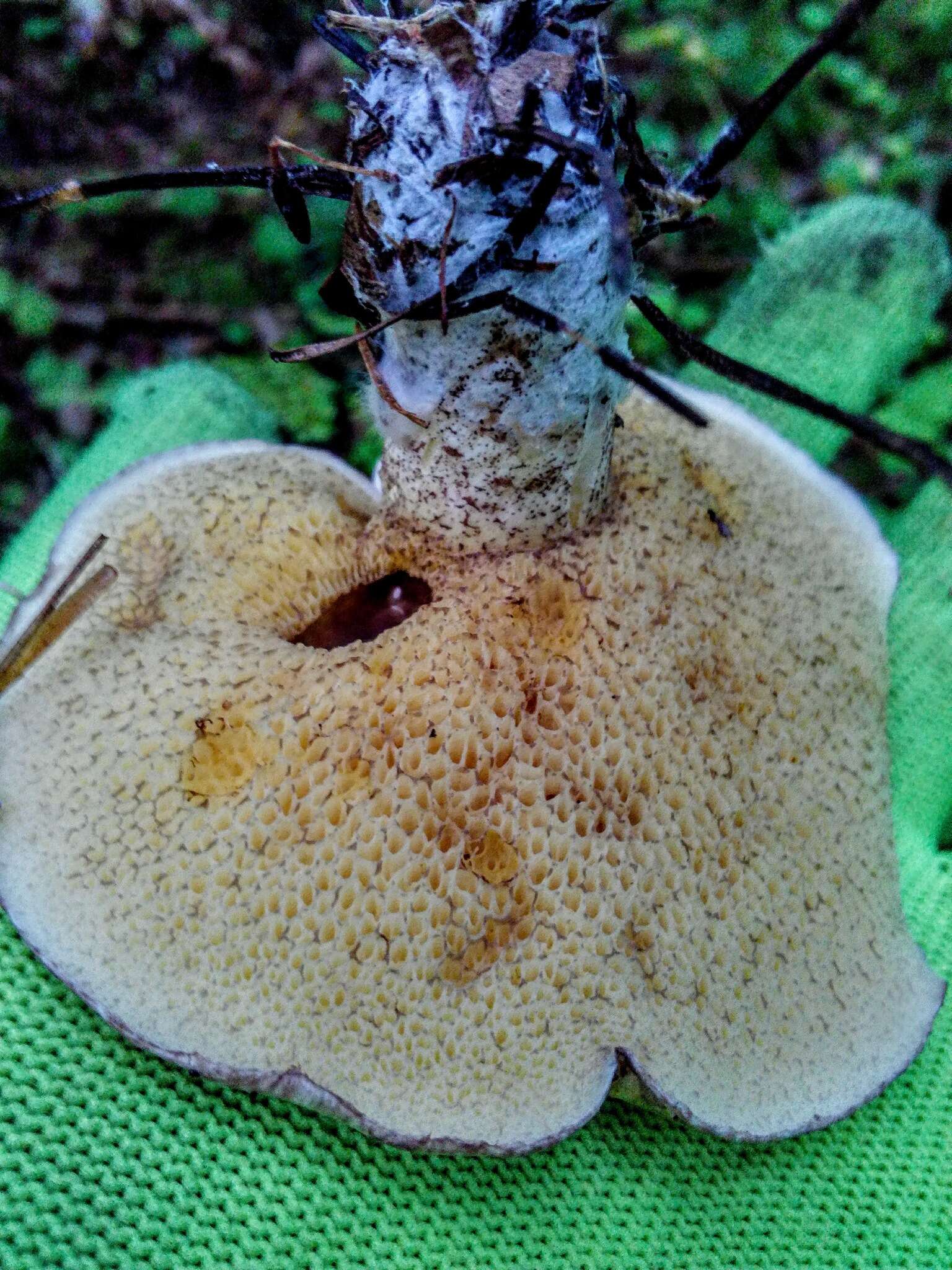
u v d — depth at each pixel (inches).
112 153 13.5
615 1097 4.8
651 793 4.3
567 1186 4.9
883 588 5.7
